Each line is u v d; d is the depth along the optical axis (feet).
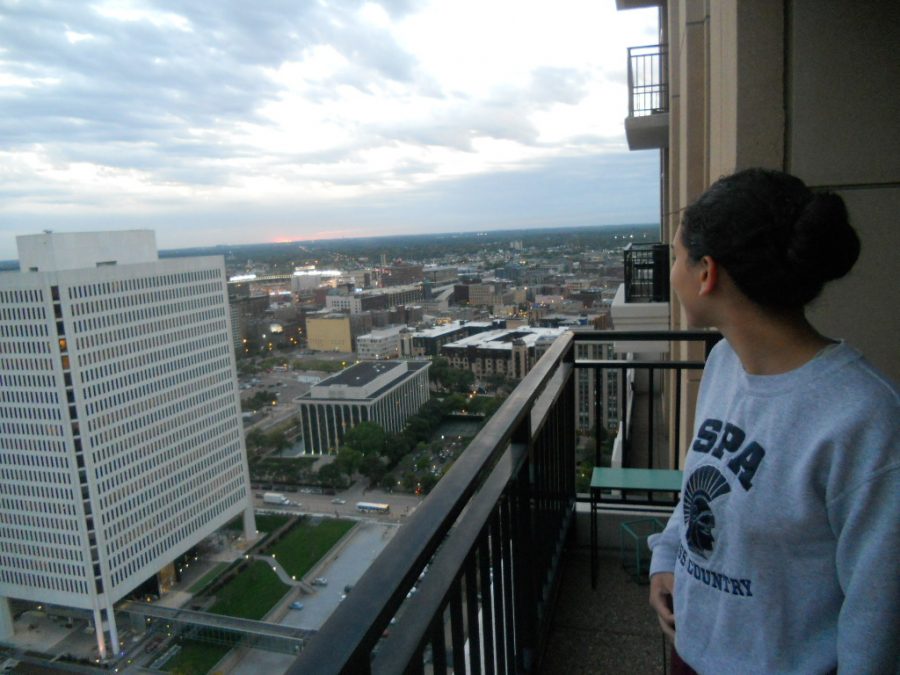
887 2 6.84
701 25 15.20
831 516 2.43
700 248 2.78
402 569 2.60
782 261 2.54
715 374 3.25
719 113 10.32
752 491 2.65
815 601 2.56
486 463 3.70
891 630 2.28
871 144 7.06
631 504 9.64
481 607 4.30
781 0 7.29
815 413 2.52
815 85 7.15
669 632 3.54
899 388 2.47
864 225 7.17
